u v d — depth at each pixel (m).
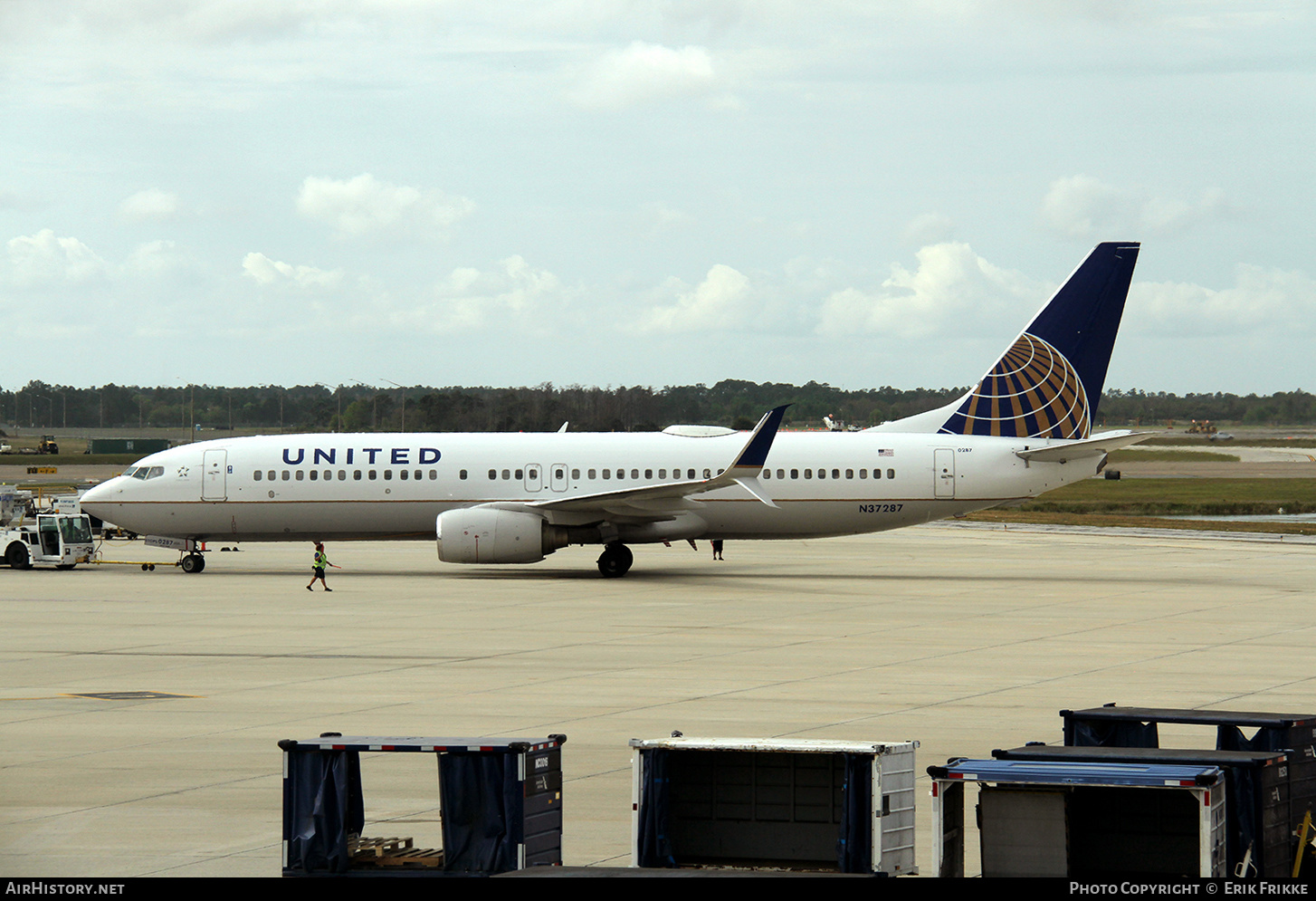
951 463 171.00
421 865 44.62
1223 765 42.75
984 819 42.56
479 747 43.78
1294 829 45.84
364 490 173.25
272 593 150.62
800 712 77.06
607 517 168.88
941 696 82.44
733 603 139.88
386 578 171.38
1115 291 172.00
